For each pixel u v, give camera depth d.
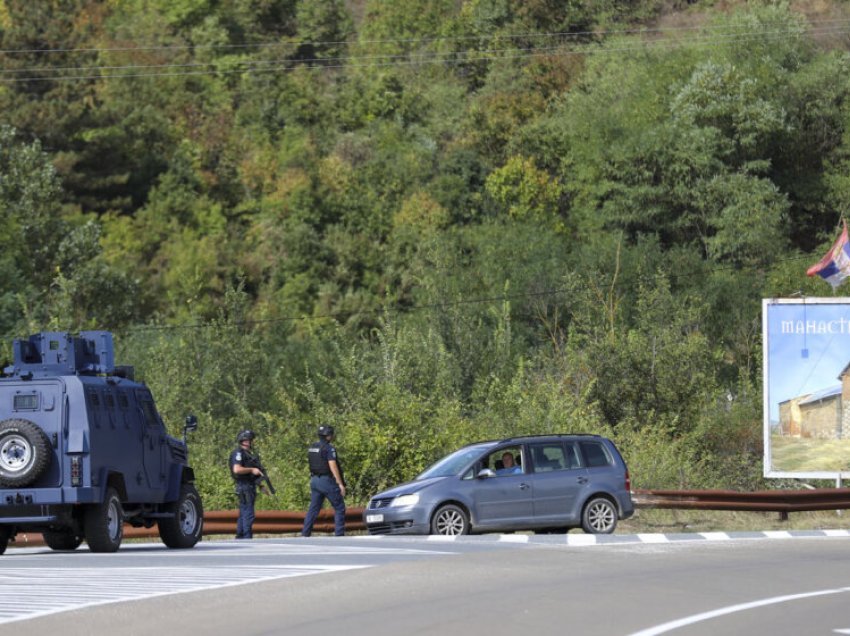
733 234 184.00
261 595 34.69
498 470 62.00
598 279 163.00
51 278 176.75
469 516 60.66
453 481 60.78
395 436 79.50
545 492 61.78
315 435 82.31
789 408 84.69
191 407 127.06
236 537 63.41
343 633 28.64
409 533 60.41
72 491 48.62
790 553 49.38
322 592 35.44
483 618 31.14
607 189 193.62
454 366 122.56
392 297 169.62
